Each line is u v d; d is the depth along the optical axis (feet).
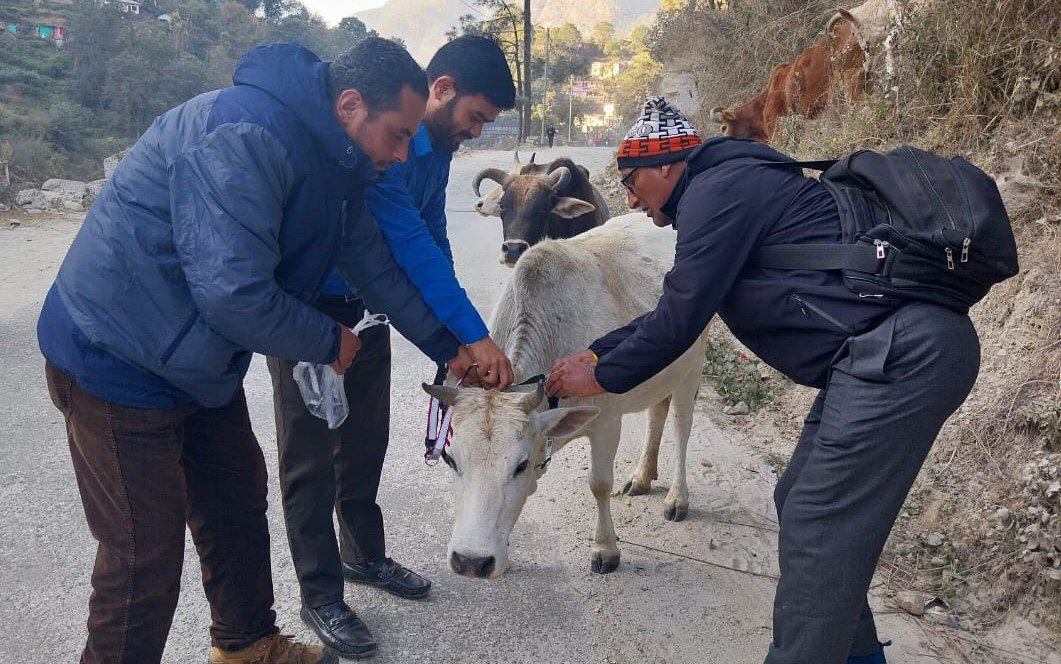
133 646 8.08
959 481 13.51
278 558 12.96
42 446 16.40
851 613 7.79
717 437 17.53
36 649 10.66
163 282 7.40
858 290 7.64
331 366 8.30
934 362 7.36
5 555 12.69
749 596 12.36
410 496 15.06
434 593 12.20
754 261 8.28
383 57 7.67
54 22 148.77
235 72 7.94
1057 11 18.30
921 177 7.69
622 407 12.41
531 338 11.09
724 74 46.91
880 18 26.45
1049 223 15.61
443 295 9.81
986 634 11.28
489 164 89.86
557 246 12.16
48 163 74.49
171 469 8.06
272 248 7.43
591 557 12.92
